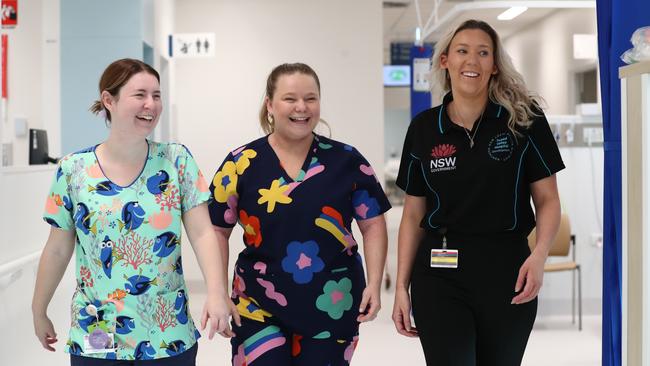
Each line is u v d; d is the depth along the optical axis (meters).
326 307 2.18
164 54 6.48
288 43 6.96
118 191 1.94
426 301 2.29
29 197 2.97
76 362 1.95
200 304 6.32
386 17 12.14
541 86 9.77
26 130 5.72
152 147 2.01
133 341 1.92
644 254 1.52
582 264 5.70
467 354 2.25
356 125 6.98
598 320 5.50
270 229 2.18
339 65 6.97
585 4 5.77
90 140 5.72
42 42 5.71
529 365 4.36
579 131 5.63
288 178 2.21
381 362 4.48
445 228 2.29
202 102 7.00
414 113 7.54
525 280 2.22
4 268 2.53
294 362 2.24
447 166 2.27
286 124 2.18
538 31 9.74
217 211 2.26
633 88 1.57
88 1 5.69
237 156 2.27
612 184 2.17
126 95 1.89
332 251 2.20
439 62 2.37
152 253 1.95
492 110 2.25
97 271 1.93
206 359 4.53
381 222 2.33
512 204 2.24
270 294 2.18
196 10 6.98
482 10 6.16
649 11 2.07
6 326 2.65
